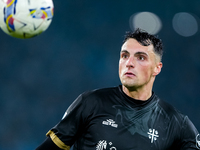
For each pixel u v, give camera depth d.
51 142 11.16
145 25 67.94
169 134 11.38
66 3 67.44
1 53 63.78
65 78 64.94
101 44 67.88
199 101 65.75
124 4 68.56
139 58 11.24
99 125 11.01
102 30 68.25
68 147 11.33
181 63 67.12
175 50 67.50
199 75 66.50
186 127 11.69
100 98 11.41
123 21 68.75
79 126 11.23
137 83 11.13
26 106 62.00
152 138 11.11
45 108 62.62
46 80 64.12
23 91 62.94
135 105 11.31
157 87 66.44
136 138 11.00
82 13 68.06
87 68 66.19
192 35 67.50
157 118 11.43
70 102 63.84
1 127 59.19
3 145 57.47
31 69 64.19
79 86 65.00
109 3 68.38
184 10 67.81
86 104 11.29
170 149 11.45
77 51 66.81
